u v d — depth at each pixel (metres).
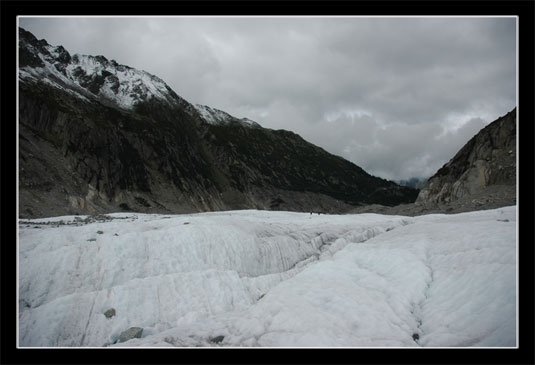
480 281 13.93
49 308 14.49
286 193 168.62
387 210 69.38
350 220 46.09
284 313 13.09
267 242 29.52
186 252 22.23
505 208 30.66
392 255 19.84
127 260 19.38
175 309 16.42
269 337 11.72
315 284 16.72
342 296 14.72
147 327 15.06
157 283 17.31
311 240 34.44
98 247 19.31
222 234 25.83
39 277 16.30
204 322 13.80
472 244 18.05
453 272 15.91
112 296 15.79
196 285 18.08
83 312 14.81
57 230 20.64
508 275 13.25
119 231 22.97
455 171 63.62
